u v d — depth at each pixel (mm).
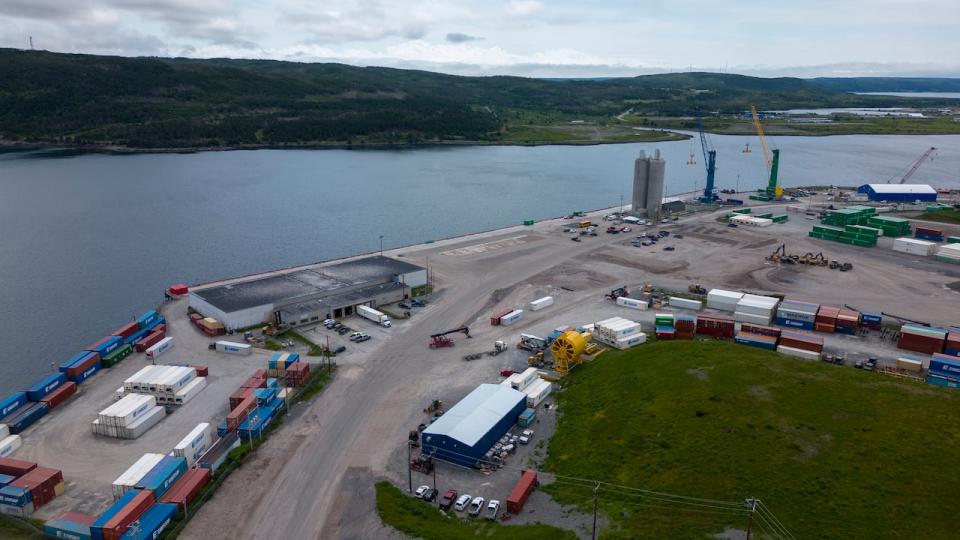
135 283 163500
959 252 155375
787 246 173250
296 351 106250
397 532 60938
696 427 74250
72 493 68750
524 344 106562
